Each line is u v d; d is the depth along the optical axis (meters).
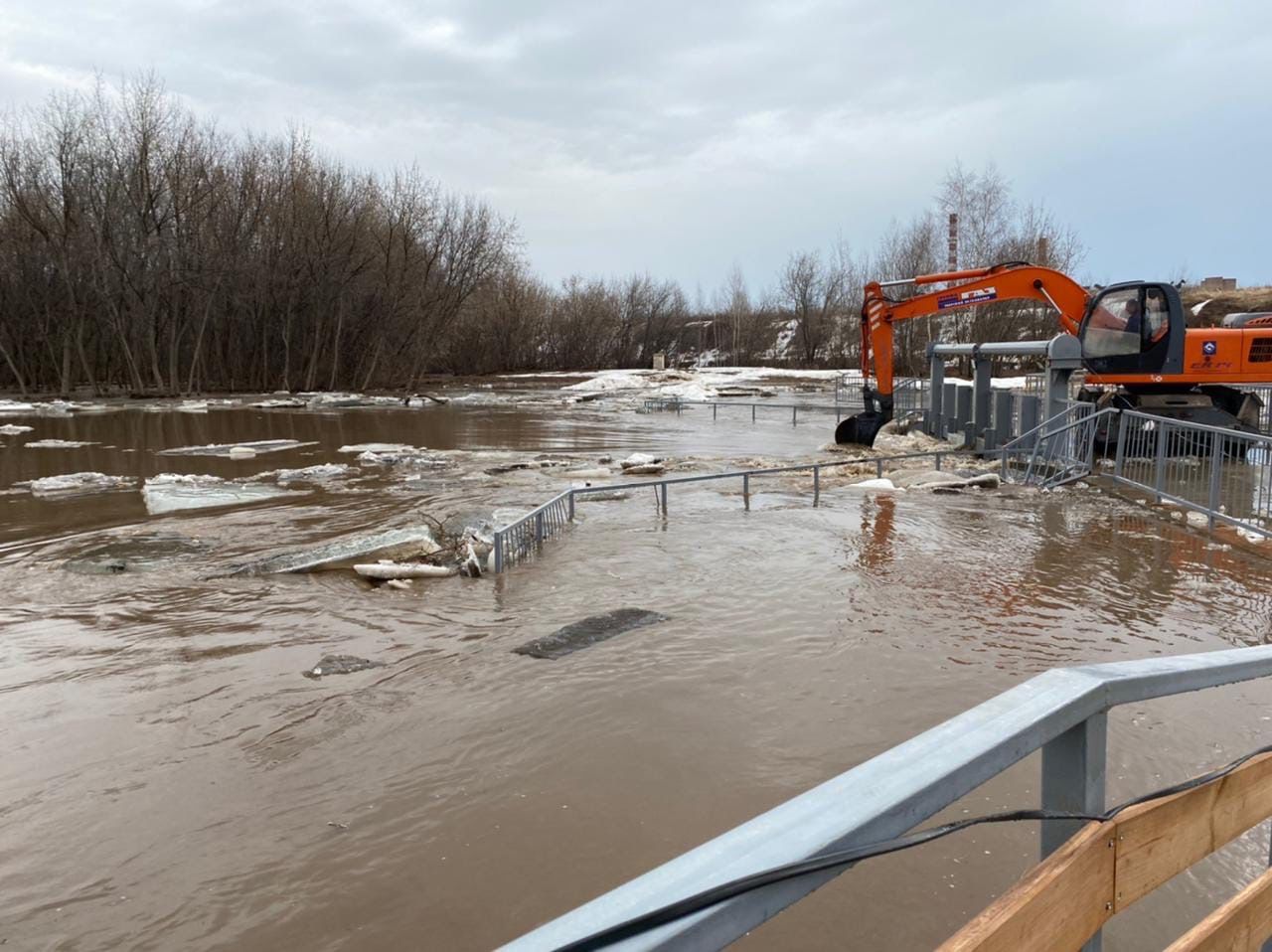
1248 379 18.11
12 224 43.28
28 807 4.87
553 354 85.31
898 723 5.76
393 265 53.00
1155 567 9.80
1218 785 1.92
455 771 5.20
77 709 6.25
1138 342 17.91
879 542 11.26
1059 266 56.12
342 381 54.41
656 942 0.95
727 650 7.18
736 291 88.94
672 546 11.12
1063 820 1.57
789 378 61.94
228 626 8.18
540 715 5.95
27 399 41.81
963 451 18.52
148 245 43.88
